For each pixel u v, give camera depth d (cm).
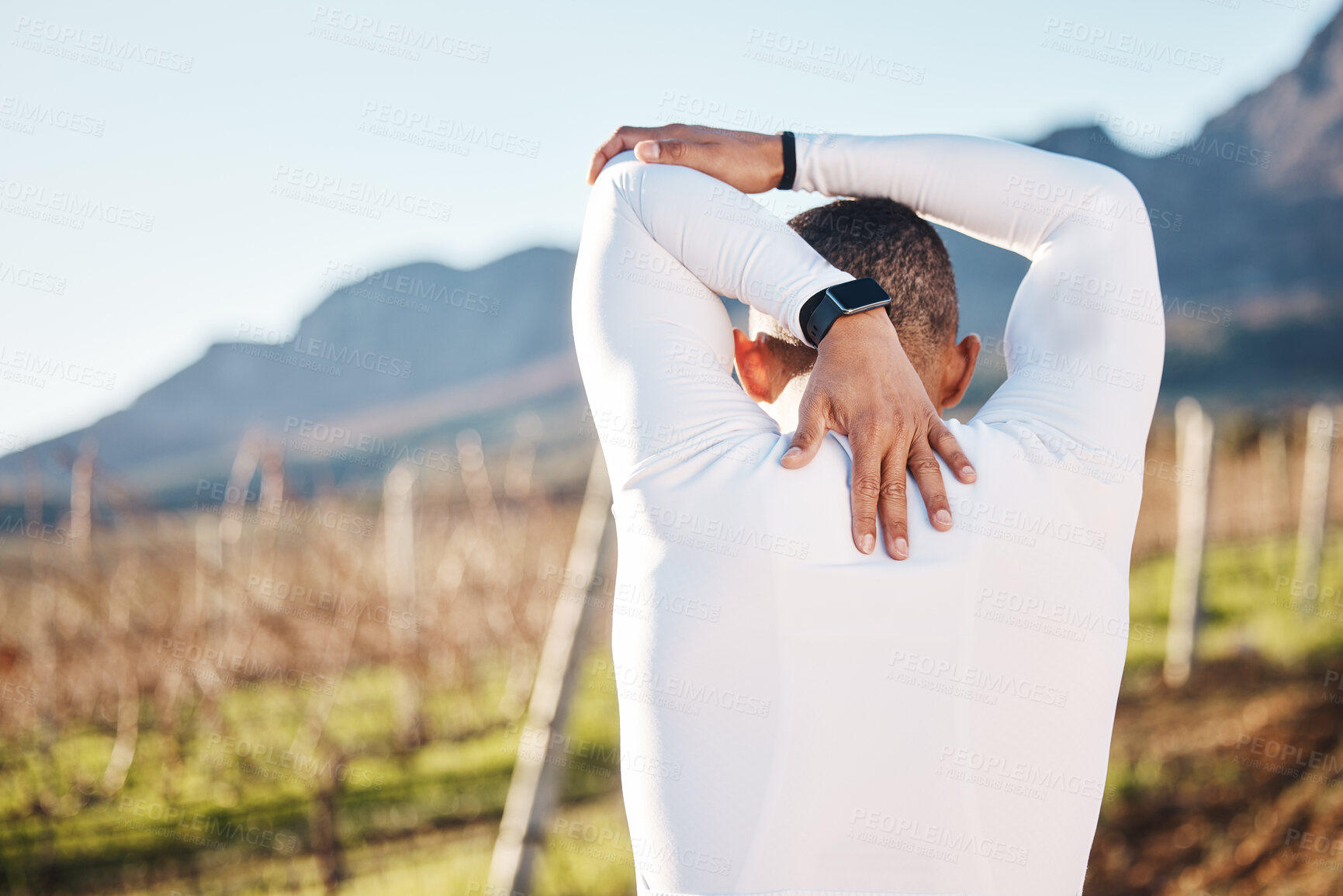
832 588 82
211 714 728
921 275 109
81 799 660
